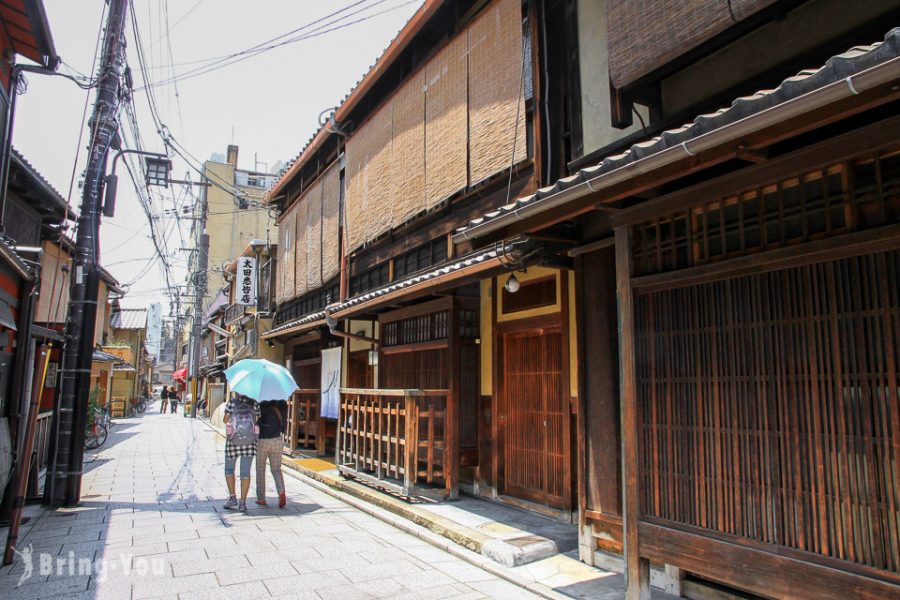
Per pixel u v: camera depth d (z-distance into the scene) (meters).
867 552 3.08
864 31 3.92
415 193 9.30
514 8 7.16
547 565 5.69
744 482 3.68
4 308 6.93
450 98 8.42
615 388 5.55
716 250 3.99
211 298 40.25
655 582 5.12
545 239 5.78
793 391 3.47
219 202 38.94
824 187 3.38
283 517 8.05
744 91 4.68
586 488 5.82
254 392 8.32
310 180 16.11
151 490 10.09
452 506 7.91
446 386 8.86
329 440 15.27
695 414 4.01
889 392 3.03
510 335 8.27
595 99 6.46
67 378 8.67
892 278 3.07
